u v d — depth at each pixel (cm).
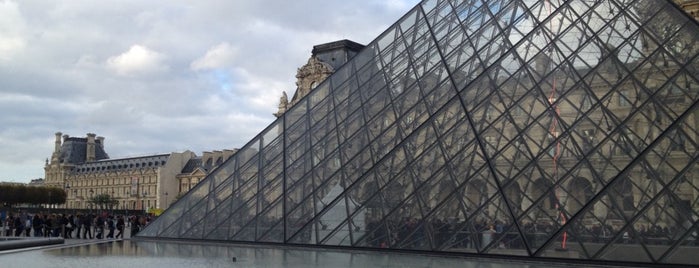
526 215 2716
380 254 3019
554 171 2789
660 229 2414
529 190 2789
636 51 3070
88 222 6625
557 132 2928
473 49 3738
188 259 2991
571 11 3534
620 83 2953
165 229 4306
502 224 2755
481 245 2769
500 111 3188
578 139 2852
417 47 4150
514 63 3388
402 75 3969
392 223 3119
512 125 3083
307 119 4231
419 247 2956
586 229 2539
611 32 3253
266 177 4006
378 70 4188
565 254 2527
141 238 4403
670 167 2550
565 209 2655
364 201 3303
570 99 3033
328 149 3841
